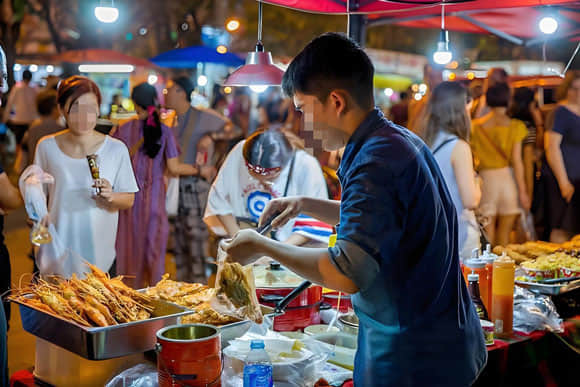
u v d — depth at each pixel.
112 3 2.65
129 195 3.23
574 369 2.24
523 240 4.09
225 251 1.56
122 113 4.12
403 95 5.05
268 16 10.61
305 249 1.44
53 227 3.06
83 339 1.65
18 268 5.82
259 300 2.07
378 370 1.48
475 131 4.12
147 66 7.17
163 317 1.77
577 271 2.68
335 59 1.39
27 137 4.15
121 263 3.64
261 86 2.58
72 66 6.81
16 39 8.12
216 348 1.53
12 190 2.74
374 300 1.43
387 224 1.34
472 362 1.52
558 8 4.18
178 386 1.48
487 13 4.76
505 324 2.14
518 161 4.09
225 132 4.53
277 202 1.85
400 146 1.38
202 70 7.20
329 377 1.73
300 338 1.88
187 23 7.90
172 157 3.90
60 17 9.83
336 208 1.81
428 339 1.45
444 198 1.50
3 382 1.85
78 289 1.92
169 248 4.73
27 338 4.13
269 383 1.53
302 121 1.46
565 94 4.29
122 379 1.67
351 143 1.44
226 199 3.08
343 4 2.68
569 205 4.25
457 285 1.51
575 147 4.23
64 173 3.08
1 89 2.13
